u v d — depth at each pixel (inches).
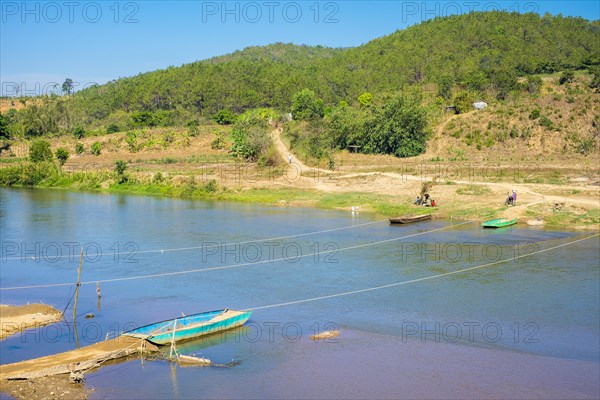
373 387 1222.3
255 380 1257.4
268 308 1712.6
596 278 1951.3
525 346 1419.8
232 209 3531.0
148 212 3425.2
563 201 3149.6
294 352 1398.9
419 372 1289.4
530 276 1987.0
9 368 1295.5
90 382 1248.8
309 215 3262.8
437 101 6732.3
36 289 1916.8
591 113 5433.1
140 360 1359.5
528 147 5231.3
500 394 1190.3
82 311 1702.8
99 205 3754.9
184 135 6939.0
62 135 7504.9
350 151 5442.9
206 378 1267.2
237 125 6003.9
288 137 5693.9
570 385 1223.5
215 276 2038.6
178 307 1731.1
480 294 1807.3
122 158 6274.6
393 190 3786.9
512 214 2989.7
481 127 5526.6
